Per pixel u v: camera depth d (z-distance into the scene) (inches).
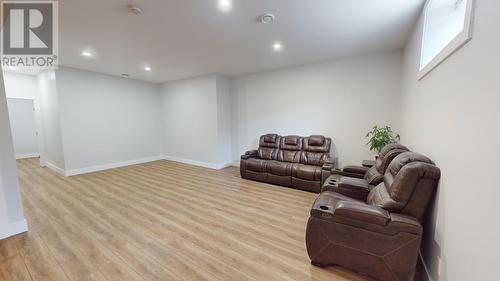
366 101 156.4
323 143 165.6
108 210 120.6
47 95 199.8
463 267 48.7
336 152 171.8
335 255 70.8
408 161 72.9
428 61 84.8
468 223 47.5
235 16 94.8
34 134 303.0
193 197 140.5
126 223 105.7
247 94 216.2
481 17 44.8
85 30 107.1
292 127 191.0
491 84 40.6
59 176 190.2
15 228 95.7
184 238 92.4
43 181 175.5
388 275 64.8
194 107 233.3
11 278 69.9
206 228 100.8
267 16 95.0
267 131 206.5
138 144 246.8
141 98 246.8
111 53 144.6
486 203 41.2
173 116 256.1
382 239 64.2
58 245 87.7
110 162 221.8
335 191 102.7
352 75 159.8
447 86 61.8
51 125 201.9
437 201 65.0
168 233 96.4
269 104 202.2
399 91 144.1
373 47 138.2
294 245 87.4
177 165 237.3
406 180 65.6
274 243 88.7
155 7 86.4
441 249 60.9
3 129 93.0
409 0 83.9
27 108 295.7
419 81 93.4
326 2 84.7
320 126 177.2
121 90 227.3
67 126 190.1
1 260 78.7
